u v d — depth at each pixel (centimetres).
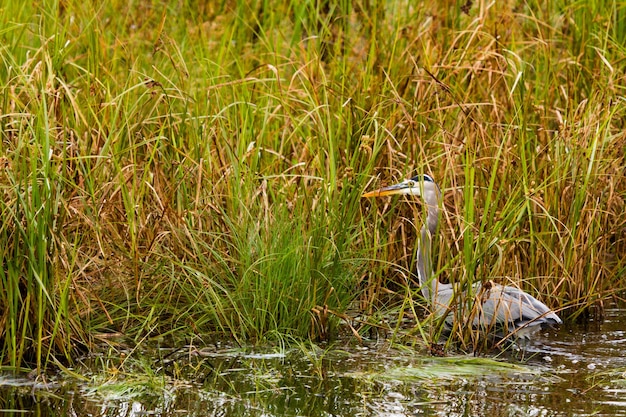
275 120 1484
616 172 1379
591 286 1304
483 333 1184
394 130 1412
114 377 1058
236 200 1269
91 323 1194
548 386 1039
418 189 1295
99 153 1257
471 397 1005
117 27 1697
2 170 1106
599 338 1217
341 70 1520
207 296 1188
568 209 1305
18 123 1209
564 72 1580
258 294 1195
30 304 1077
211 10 1830
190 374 1076
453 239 1191
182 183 1303
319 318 1199
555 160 1316
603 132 1375
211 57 1647
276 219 1237
